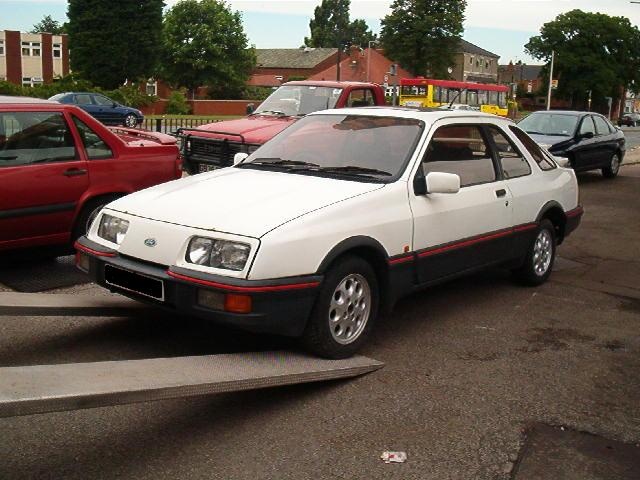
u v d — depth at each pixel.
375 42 84.88
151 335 5.22
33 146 6.49
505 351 5.21
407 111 5.84
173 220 4.48
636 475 3.57
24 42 70.06
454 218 5.51
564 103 97.31
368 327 4.88
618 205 12.90
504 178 6.29
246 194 4.75
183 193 4.85
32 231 6.51
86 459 3.53
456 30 78.88
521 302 6.49
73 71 66.44
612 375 4.83
